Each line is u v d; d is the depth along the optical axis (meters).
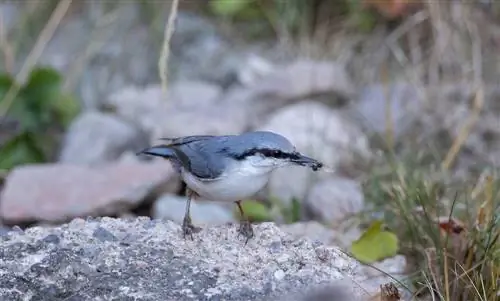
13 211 11.15
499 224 8.94
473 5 14.38
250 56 15.01
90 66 14.91
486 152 12.73
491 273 8.25
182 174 8.41
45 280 7.83
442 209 9.99
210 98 13.91
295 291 7.69
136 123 13.41
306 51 14.80
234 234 8.51
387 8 14.05
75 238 8.37
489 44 14.30
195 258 8.11
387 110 12.54
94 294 7.68
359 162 12.44
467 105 13.48
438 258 8.77
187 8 15.91
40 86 13.41
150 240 8.37
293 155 8.20
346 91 13.89
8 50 14.20
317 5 15.12
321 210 11.26
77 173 11.75
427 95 13.62
